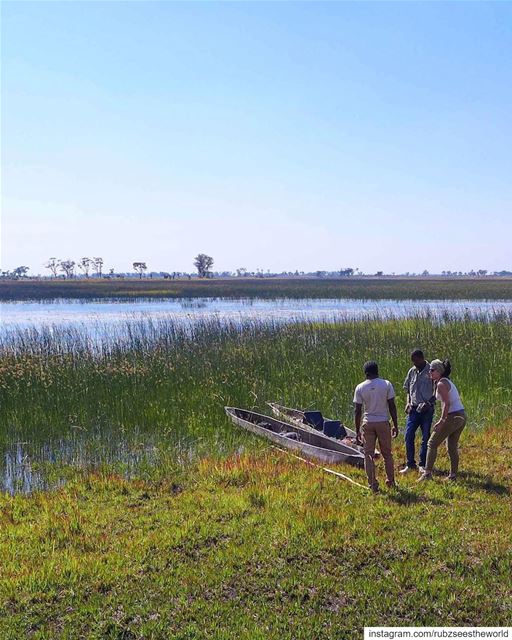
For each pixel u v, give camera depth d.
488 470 9.95
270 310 49.34
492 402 14.88
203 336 22.34
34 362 17.28
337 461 10.57
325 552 6.95
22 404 14.19
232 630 5.50
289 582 6.30
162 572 6.57
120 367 16.83
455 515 7.96
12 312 49.00
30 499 9.30
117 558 6.88
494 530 7.47
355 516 7.96
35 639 5.42
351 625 5.58
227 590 6.21
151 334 23.61
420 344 20.30
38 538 7.57
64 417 13.77
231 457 11.23
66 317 43.31
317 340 21.56
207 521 7.93
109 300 65.62
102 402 14.48
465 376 16.66
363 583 6.26
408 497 8.67
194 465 10.95
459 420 9.23
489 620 5.62
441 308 48.41
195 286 93.00
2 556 7.03
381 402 9.02
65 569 6.57
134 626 5.59
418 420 10.25
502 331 22.77
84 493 9.48
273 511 8.19
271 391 15.71
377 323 28.19
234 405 15.09
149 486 9.69
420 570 6.49
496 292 75.44
